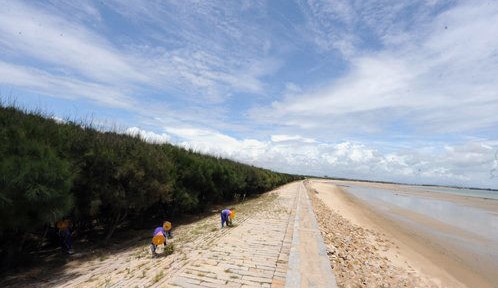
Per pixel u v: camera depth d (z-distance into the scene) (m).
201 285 6.53
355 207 35.62
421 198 58.84
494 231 23.53
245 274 7.27
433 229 23.20
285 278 7.09
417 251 15.82
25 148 7.84
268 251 9.36
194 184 17.70
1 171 6.82
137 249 10.84
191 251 9.53
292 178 95.19
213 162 21.86
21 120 8.91
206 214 19.67
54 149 8.91
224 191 23.86
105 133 12.71
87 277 7.77
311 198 34.38
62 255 9.93
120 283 6.93
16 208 7.07
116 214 12.20
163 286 6.44
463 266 13.76
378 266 11.29
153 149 13.52
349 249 12.53
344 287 7.83
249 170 31.30
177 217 17.98
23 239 8.83
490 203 53.81
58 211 7.69
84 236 12.57
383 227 22.59
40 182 7.35
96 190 10.33
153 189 12.02
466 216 32.47
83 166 10.09
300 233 12.34
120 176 10.84
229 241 10.59
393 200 50.50
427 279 11.34
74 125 11.55
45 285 7.35
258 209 20.41
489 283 11.82
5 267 8.34
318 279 7.19
